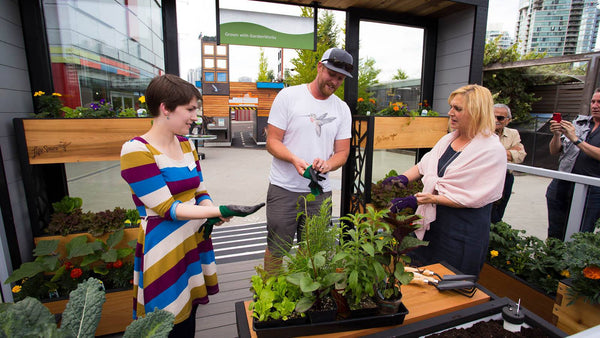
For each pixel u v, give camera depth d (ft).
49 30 7.56
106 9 8.26
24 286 6.52
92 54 8.25
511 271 7.10
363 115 10.35
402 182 6.07
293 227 6.81
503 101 26.55
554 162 24.59
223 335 6.58
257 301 3.25
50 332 1.58
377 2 9.82
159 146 4.10
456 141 5.96
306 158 6.59
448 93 11.51
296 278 3.16
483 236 5.52
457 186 5.47
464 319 3.50
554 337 3.25
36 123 6.51
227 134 48.14
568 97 26.25
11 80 6.72
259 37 9.61
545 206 13.85
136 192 3.83
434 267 4.87
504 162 5.34
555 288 6.22
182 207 3.89
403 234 3.43
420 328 3.31
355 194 11.22
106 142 6.89
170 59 8.28
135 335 1.70
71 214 7.37
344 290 3.36
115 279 6.85
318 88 6.44
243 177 25.11
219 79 46.14
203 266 4.83
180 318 4.24
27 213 7.02
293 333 3.18
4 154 6.39
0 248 6.28
